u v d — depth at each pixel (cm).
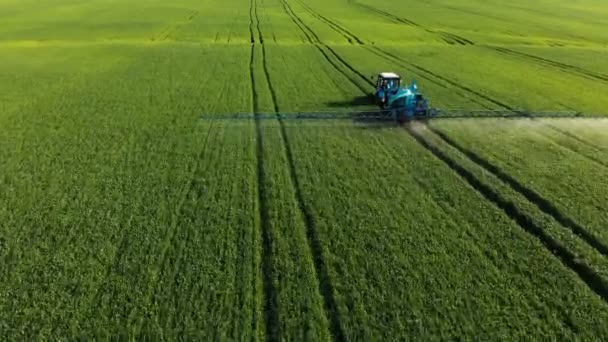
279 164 1927
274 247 1371
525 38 5503
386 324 1101
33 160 1936
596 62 4138
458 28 6166
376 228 1483
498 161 1978
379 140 2205
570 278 1270
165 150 2052
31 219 1512
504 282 1248
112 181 1766
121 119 2434
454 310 1147
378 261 1323
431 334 1074
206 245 1380
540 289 1224
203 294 1182
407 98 2472
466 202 1658
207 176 1814
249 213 1556
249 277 1248
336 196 1675
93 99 2780
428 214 1572
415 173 1872
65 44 4616
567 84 3331
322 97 2884
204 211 1565
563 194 1705
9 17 6475
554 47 4909
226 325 1087
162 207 1586
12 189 1700
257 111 2592
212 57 4034
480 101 2852
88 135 2211
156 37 5153
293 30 5734
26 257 1322
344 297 1184
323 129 2333
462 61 4091
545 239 1454
